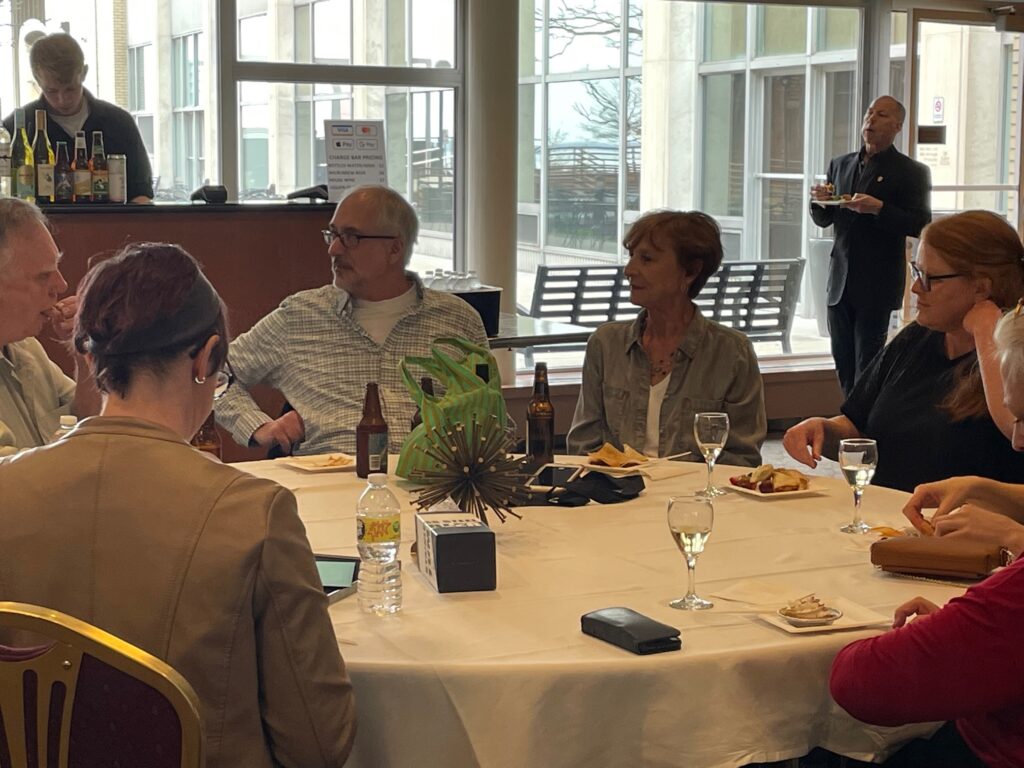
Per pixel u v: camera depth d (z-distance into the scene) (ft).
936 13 26.07
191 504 4.55
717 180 25.44
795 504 8.35
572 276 24.20
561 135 23.72
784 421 25.54
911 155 26.30
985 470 9.07
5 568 4.53
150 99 20.21
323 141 21.95
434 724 5.23
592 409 10.99
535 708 5.20
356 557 6.90
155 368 4.69
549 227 23.82
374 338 11.00
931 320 9.20
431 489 7.35
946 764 6.55
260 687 4.71
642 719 5.30
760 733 5.46
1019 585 5.15
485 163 22.24
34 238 8.47
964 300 9.06
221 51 20.76
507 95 22.13
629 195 24.63
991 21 26.58
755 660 5.45
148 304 4.63
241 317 15.31
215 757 4.55
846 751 5.74
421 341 11.04
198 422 4.93
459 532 6.38
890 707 5.27
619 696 5.27
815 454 9.70
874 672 5.29
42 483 4.60
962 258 9.00
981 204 27.32
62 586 4.51
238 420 10.69
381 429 8.96
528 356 24.45
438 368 8.71
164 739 4.22
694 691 5.33
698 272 10.58
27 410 9.46
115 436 4.66
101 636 4.19
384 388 10.91
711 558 7.01
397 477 9.00
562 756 5.24
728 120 25.36
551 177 23.72
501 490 7.42
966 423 9.12
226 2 20.66
